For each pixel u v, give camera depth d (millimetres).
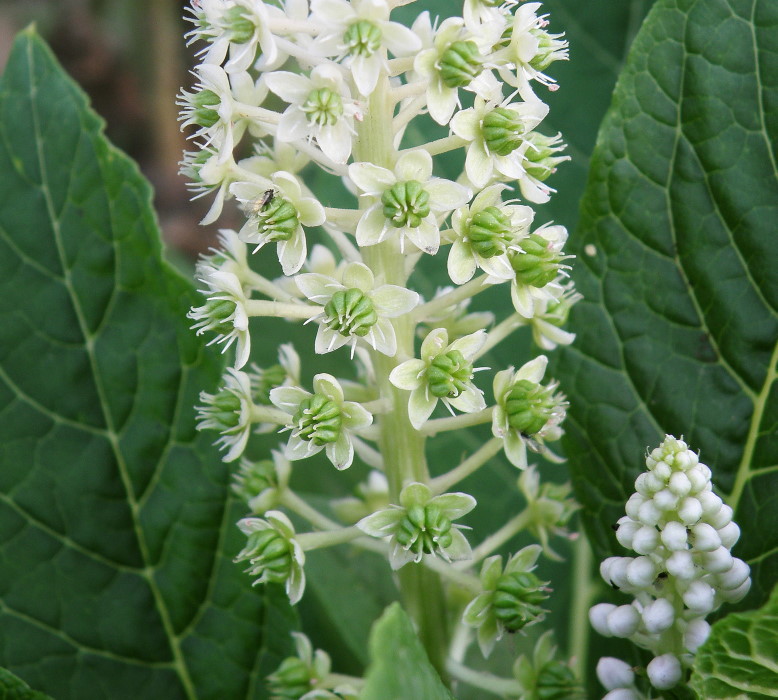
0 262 169
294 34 156
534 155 157
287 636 168
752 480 165
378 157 154
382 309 152
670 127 167
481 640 158
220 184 154
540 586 157
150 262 168
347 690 159
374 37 147
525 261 155
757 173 165
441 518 152
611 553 169
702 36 165
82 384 169
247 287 161
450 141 153
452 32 149
